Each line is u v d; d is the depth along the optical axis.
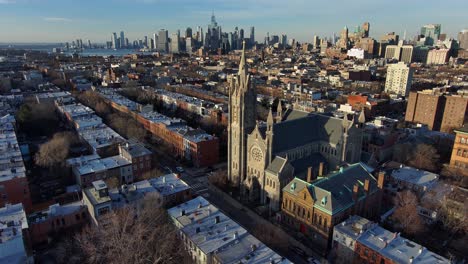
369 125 172.38
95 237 80.50
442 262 71.25
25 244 77.81
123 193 98.50
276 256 74.12
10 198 102.50
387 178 120.88
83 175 115.69
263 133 112.44
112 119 187.88
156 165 141.62
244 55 110.12
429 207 101.06
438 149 155.12
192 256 80.00
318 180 95.81
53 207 92.38
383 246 76.31
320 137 123.81
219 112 190.00
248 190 114.81
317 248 89.44
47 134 184.75
